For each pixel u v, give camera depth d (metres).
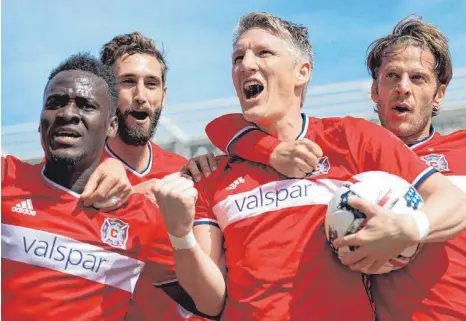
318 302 3.38
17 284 3.38
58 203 3.55
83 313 3.41
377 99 4.48
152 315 3.98
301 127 3.88
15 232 3.45
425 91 4.16
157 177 4.77
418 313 3.53
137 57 4.74
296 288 3.40
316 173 3.63
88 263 3.47
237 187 3.68
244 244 3.54
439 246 3.64
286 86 3.79
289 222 3.52
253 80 3.77
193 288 3.52
